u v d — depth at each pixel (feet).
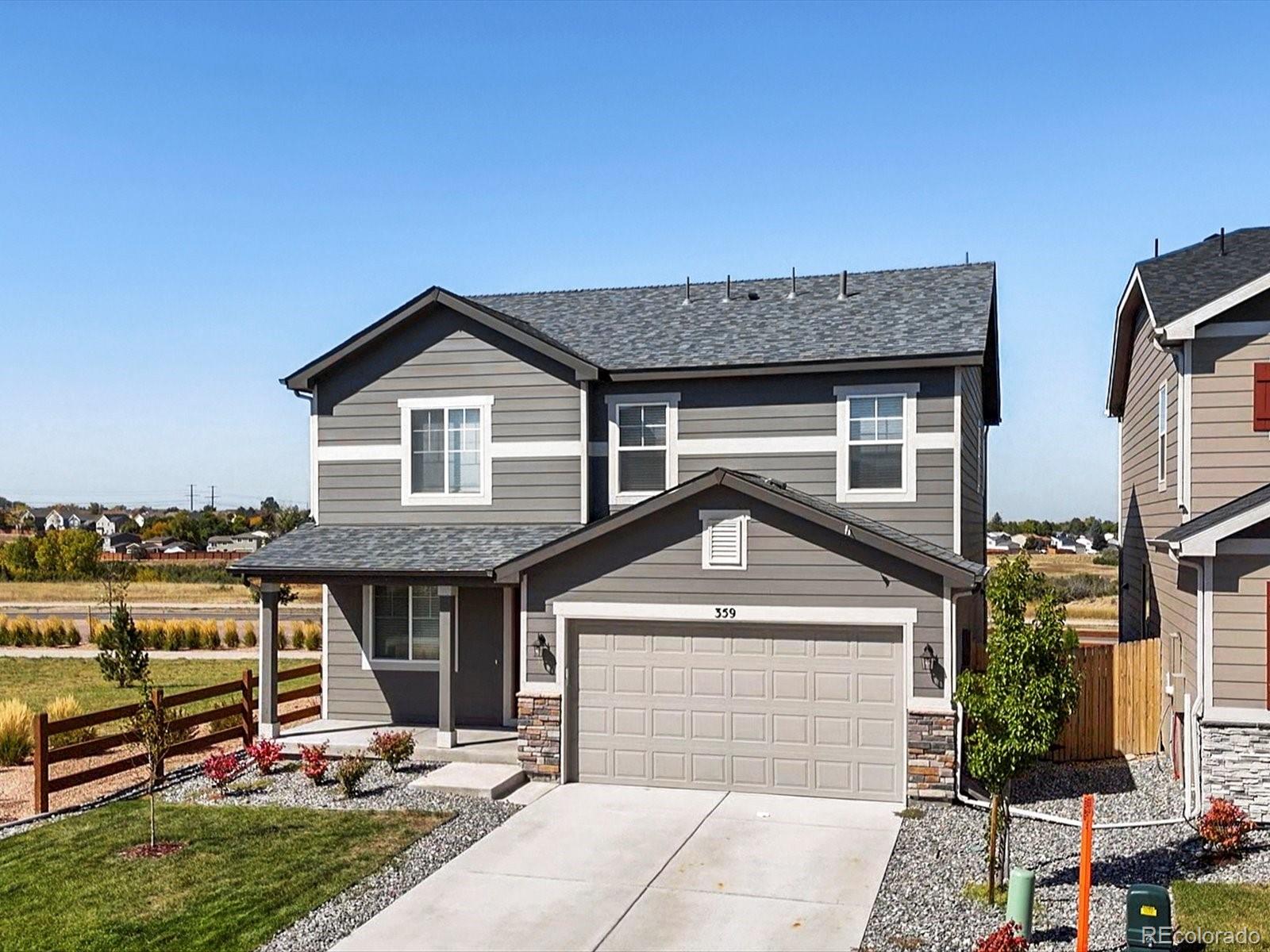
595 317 69.51
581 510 60.54
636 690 50.98
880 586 47.32
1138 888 29.96
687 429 59.77
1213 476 48.29
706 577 49.62
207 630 120.26
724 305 67.87
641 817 45.34
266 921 33.71
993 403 78.95
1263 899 34.19
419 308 62.13
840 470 56.90
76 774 48.70
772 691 49.14
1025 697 33.55
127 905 35.09
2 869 38.93
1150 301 52.37
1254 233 61.41
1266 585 43.04
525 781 51.49
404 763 53.62
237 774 53.83
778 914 34.24
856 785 48.01
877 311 62.28
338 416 64.75
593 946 31.91
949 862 38.93
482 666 61.16
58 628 122.62
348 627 63.72
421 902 35.45
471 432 62.69
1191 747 45.83
